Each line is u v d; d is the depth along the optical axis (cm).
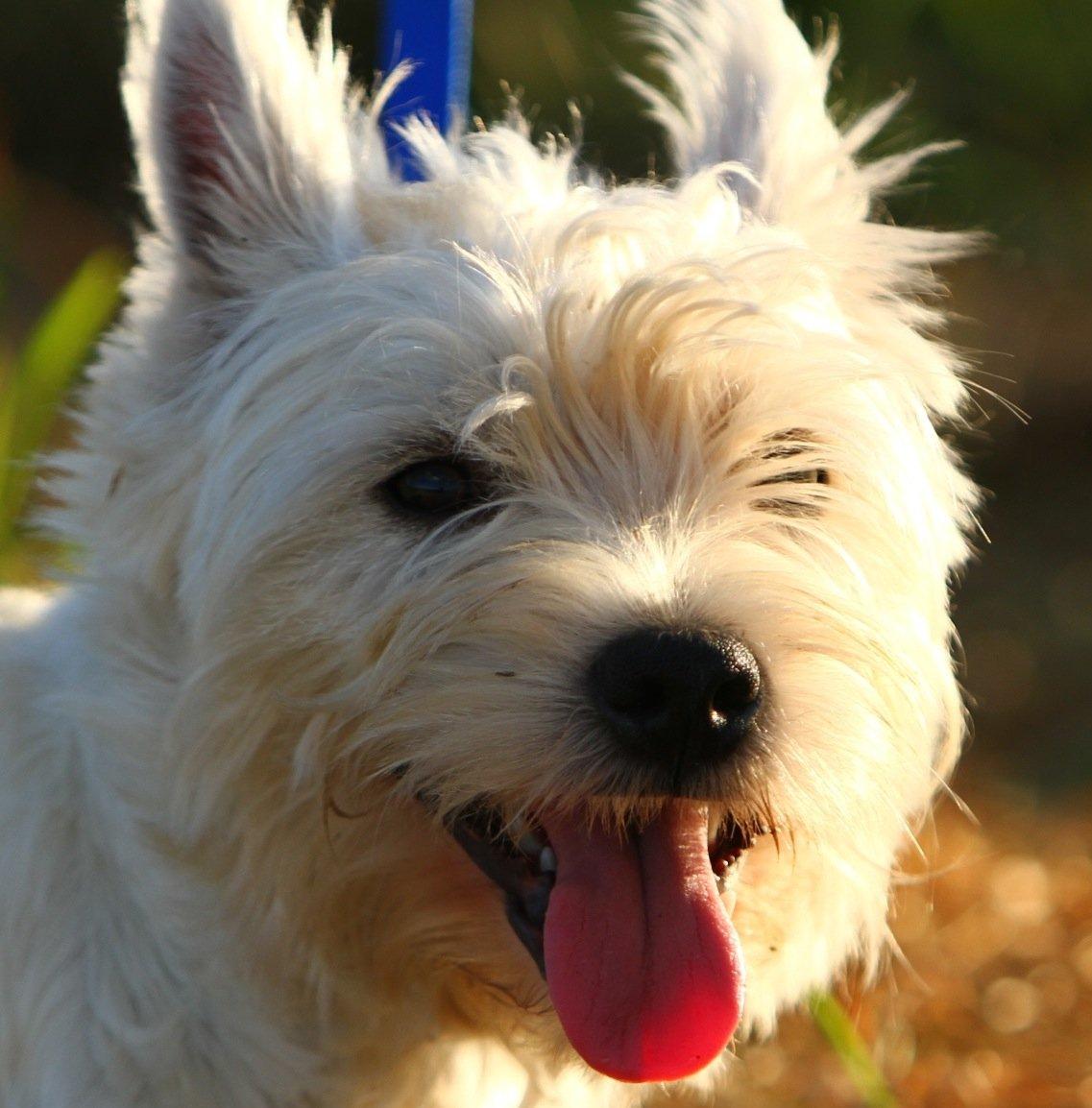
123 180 1942
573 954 374
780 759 372
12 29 1958
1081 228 1420
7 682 415
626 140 1348
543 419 394
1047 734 1214
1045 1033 762
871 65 1333
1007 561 1512
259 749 386
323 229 436
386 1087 402
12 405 686
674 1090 654
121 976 384
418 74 507
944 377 457
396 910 398
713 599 371
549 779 366
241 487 393
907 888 903
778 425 403
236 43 432
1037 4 1393
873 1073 530
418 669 379
